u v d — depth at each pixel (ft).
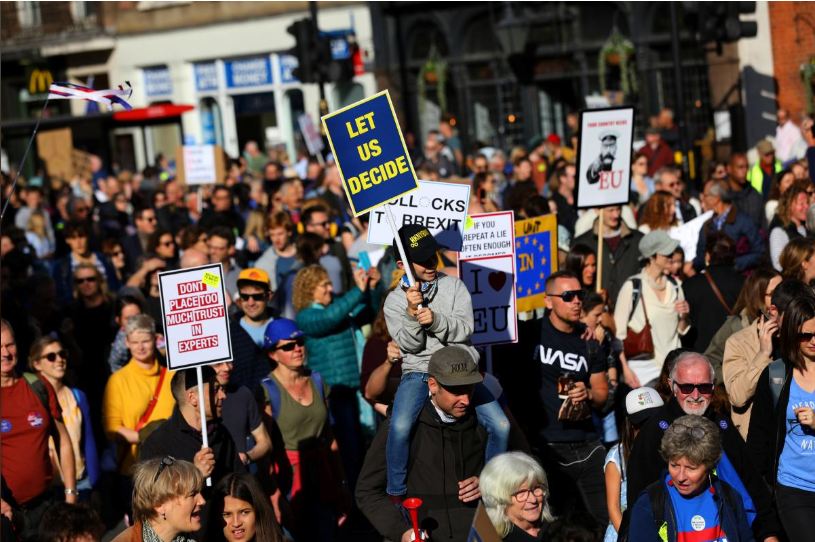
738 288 92.99
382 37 259.60
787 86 226.38
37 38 290.76
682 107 173.47
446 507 63.52
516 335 77.97
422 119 259.19
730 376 72.49
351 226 134.72
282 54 273.75
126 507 82.43
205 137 286.05
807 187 107.65
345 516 84.07
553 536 54.70
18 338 102.68
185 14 281.33
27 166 282.36
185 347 71.36
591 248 102.47
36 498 77.82
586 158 93.25
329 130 67.31
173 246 121.39
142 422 82.28
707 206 117.39
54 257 160.86
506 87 250.57
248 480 62.80
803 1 223.10
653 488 57.06
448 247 77.56
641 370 93.20
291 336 79.41
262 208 164.76
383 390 73.41
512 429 68.08
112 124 259.80
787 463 65.87
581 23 241.35
